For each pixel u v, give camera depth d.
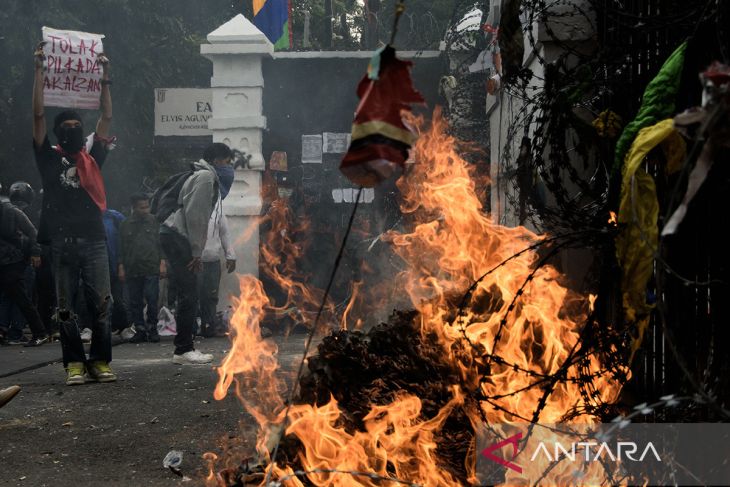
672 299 3.43
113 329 11.88
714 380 2.94
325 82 14.10
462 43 11.04
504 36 4.01
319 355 4.00
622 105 4.21
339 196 13.66
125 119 20.23
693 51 2.96
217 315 12.43
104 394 6.94
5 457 4.81
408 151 2.32
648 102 2.98
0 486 4.24
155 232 12.02
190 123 17.84
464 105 11.03
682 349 3.32
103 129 7.86
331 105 14.11
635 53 3.96
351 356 3.92
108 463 4.64
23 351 10.94
